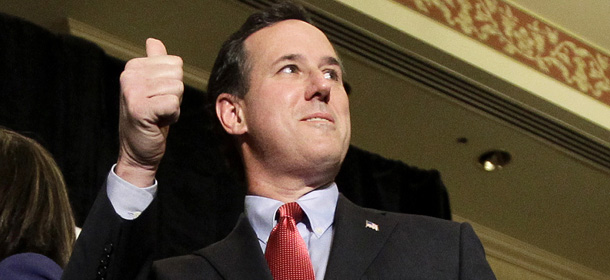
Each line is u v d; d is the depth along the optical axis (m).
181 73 2.06
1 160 2.26
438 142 5.55
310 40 2.57
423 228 2.19
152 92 2.03
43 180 2.28
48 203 2.24
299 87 2.45
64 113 4.30
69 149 4.21
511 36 5.51
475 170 5.76
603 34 5.86
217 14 4.70
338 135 2.38
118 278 2.04
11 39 4.34
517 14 5.62
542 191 5.99
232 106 2.57
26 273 2.05
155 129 2.04
